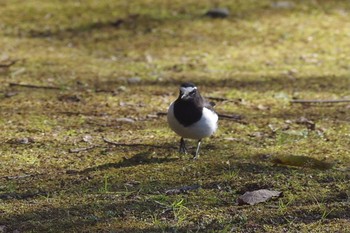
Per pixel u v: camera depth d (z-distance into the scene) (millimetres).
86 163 11258
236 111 14305
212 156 11539
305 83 16453
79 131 12898
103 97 15156
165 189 10180
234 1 22156
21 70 16906
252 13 21391
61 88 15648
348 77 16969
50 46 19250
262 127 13273
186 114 11102
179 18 20969
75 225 9078
